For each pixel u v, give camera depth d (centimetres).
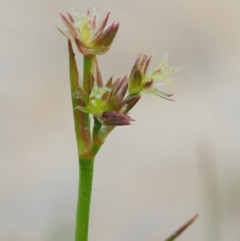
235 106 52
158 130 51
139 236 40
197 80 57
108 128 22
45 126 52
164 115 53
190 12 67
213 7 68
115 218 41
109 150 48
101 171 46
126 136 50
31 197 43
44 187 44
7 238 39
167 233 40
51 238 34
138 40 62
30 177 45
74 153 48
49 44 61
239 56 60
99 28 22
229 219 39
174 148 48
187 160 47
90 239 40
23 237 40
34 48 60
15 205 42
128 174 46
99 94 22
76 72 22
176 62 59
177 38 63
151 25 64
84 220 22
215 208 28
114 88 22
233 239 38
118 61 59
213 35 64
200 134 48
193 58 60
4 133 50
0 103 53
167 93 23
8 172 46
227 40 63
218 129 49
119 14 66
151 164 47
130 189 44
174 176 45
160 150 48
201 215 40
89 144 22
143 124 52
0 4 66
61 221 35
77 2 67
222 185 41
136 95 22
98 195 43
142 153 48
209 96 54
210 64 59
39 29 63
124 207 42
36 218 41
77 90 22
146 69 23
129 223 41
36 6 66
